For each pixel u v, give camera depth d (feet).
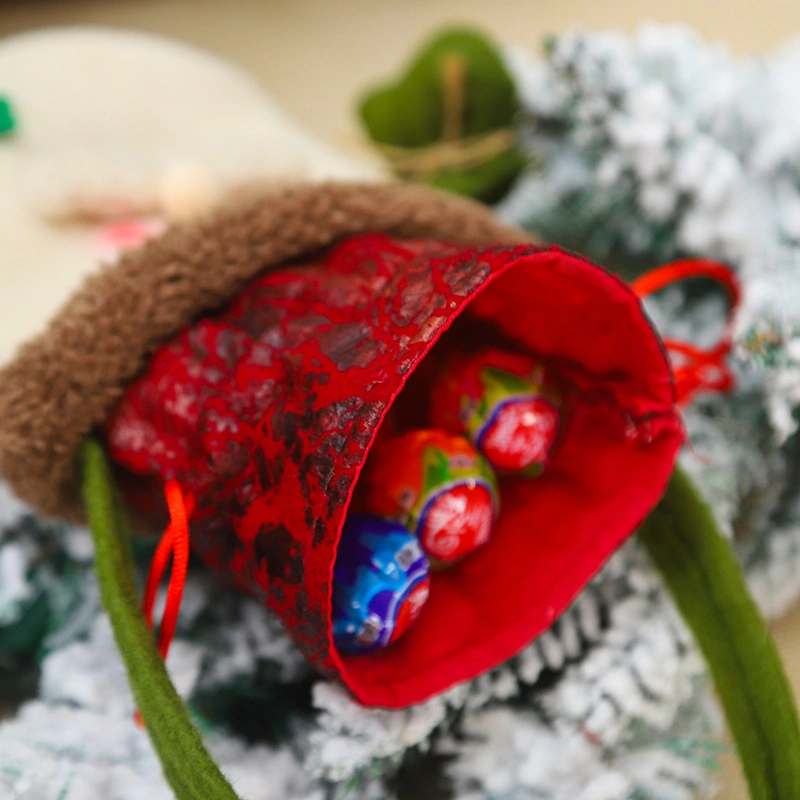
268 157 2.29
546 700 1.71
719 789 1.73
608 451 1.72
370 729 1.63
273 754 1.69
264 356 1.61
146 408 1.65
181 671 1.72
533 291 1.65
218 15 4.11
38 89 2.41
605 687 1.68
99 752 1.67
